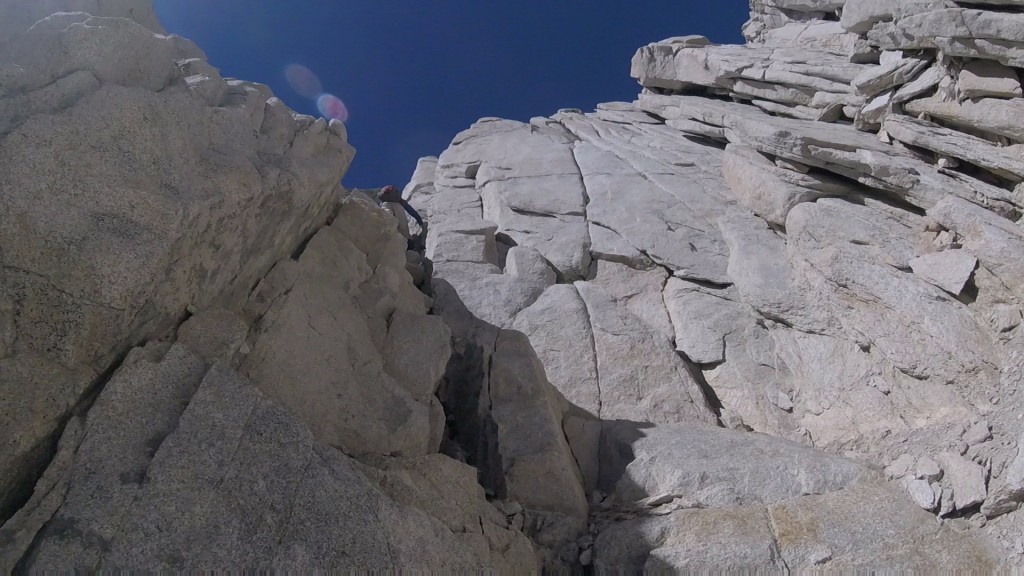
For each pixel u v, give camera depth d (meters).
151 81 6.09
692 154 16.44
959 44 11.04
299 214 7.37
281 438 5.19
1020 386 7.69
